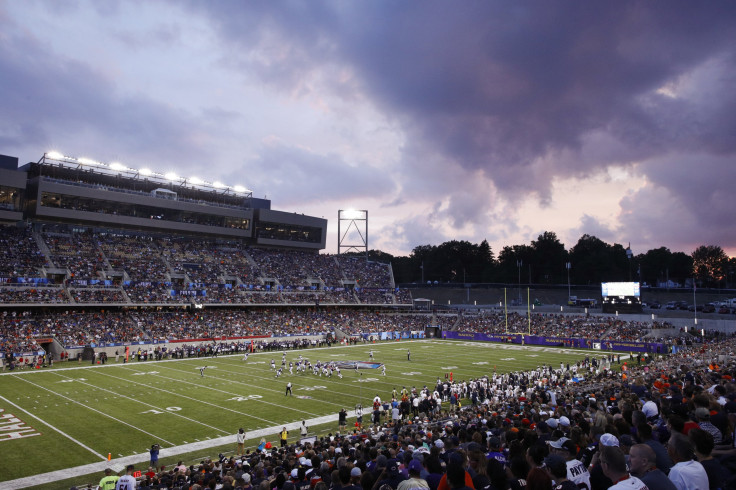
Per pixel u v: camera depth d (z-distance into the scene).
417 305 128.38
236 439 29.36
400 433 20.88
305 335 82.50
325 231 114.00
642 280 148.00
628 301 89.94
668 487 5.46
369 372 53.91
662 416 11.91
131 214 86.31
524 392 38.03
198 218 94.62
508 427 16.64
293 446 23.02
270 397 40.69
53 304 64.62
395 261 188.62
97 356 60.94
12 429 30.53
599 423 11.91
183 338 69.50
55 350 60.34
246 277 90.94
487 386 41.41
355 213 121.62
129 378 48.19
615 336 81.81
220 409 36.38
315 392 42.97
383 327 94.50
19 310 65.31
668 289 122.94
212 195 101.62
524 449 9.12
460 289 133.12
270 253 104.56
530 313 102.06
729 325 79.31
